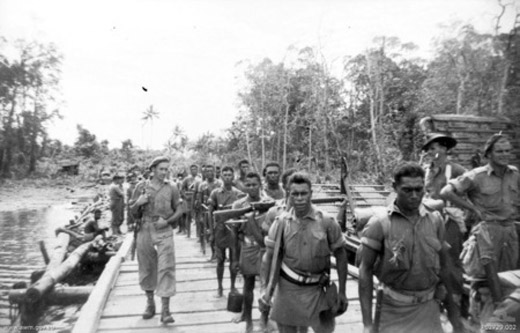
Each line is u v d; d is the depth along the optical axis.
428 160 4.78
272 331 4.05
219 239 5.58
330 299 2.87
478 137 6.75
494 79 15.55
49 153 60.56
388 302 2.52
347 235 6.42
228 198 5.75
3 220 19.97
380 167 28.31
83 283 8.93
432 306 2.49
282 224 2.91
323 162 36.00
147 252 4.78
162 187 4.80
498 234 3.56
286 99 38.59
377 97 33.47
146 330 4.44
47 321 6.19
